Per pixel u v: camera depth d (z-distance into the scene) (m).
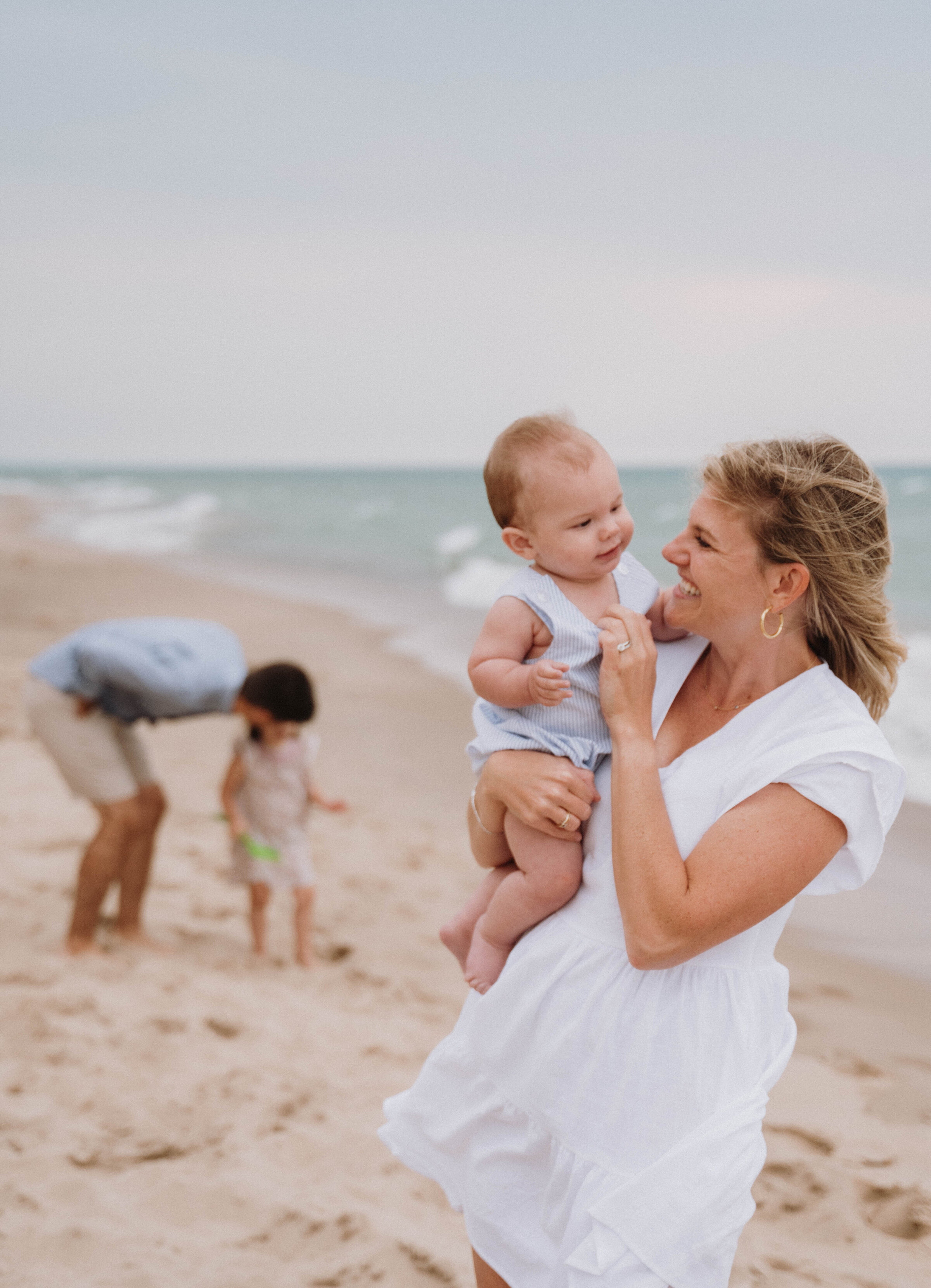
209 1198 3.14
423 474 152.88
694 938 1.63
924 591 15.66
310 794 5.27
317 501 54.22
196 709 4.93
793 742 1.70
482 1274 1.99
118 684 4.76
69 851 6.31
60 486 84.69
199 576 20.70
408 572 21.08
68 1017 4.26
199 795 7.66
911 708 8.74
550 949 1.84
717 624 1.82
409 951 5.38
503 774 1.91
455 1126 1.97
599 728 1.94
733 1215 1.64
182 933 5.45
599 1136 1.71
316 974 5.07
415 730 9.50
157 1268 2.79
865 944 5.26
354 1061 4.11
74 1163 3.29
